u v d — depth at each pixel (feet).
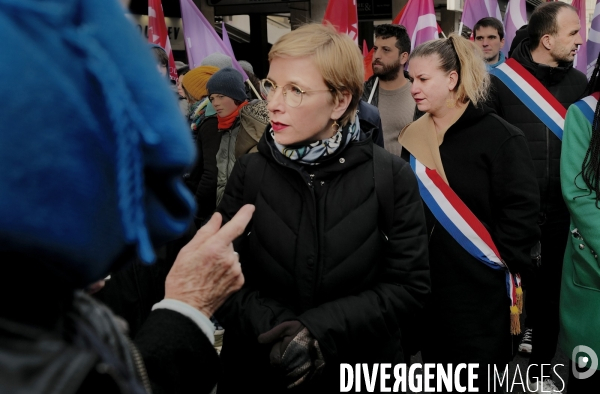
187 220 2.41
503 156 9.64
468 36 22.07
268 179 6.81
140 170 2.01
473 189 9.80
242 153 13.15
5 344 1.73
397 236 6.81
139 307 7.36
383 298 6.63
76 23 1.96
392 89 16.20
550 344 12.39
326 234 6.57
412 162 10.09
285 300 6.72
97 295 7.18
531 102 12.94
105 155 1.96
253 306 6.64
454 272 9.90
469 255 9.80
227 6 40.50
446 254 9.89
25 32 1.83
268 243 6.69
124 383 1.91
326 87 6.44
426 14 19.26
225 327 6.86
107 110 1.94
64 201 1.89
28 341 1.77
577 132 9.12
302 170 6.68
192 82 17.51
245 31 51.60
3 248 1.87
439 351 10.20
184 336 3.50
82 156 1.90
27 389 1.63
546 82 13.30
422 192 9.98
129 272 7.29
